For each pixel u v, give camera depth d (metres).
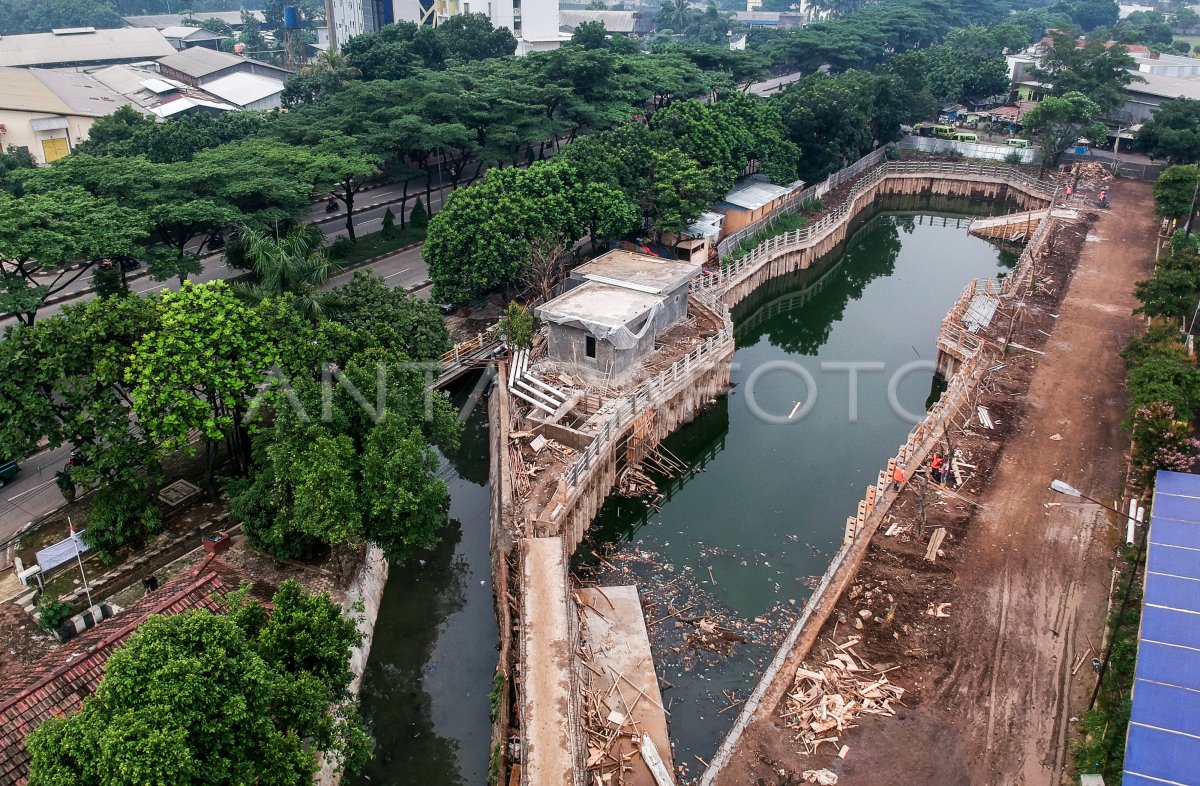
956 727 31.59
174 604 30.78
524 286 66.00
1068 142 107.31
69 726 21.48
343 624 28.77
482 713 36.34
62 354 37.97
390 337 44.94
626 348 52.69
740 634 39.62
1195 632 28.08
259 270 50.12
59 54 154.50
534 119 84.75
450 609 41.88
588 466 45.94
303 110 86.81
